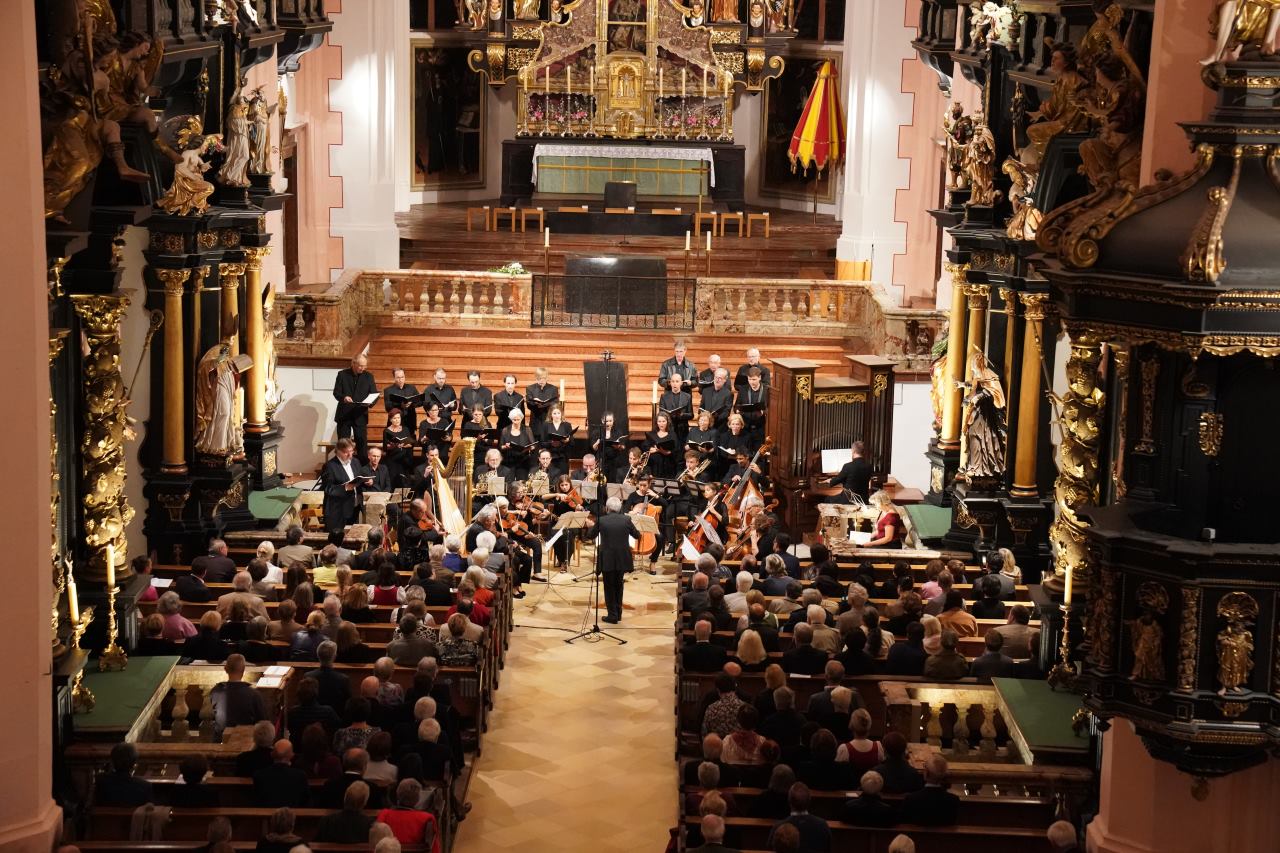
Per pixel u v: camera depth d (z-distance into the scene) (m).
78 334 12.91
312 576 16.14
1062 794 11.91
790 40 34.25
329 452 23.17
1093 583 8.46
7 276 9.57
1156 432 8.34
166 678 13.05
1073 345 8.69
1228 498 8.25
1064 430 11.79
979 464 17.72
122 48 11.93
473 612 15.49
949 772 11.90
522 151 33.84
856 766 11.66
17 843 9.88
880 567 17.30
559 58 33.81
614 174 34.12
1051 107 12.62
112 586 13.21
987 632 13.89
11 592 9.78
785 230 32.44
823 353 26.23
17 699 9.87
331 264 30.16
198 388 17.42
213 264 17.78
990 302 17.67
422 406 23.66
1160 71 9.47
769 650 14.51
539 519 20.47
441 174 35.00
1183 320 7.80
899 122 30.30
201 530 17.50
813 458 21.95
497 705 16.05
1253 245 7.72
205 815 10.71
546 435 22.52
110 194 11.65
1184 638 8.07
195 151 17.28
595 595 18.75
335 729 12.23
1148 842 10.15
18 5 9.35
